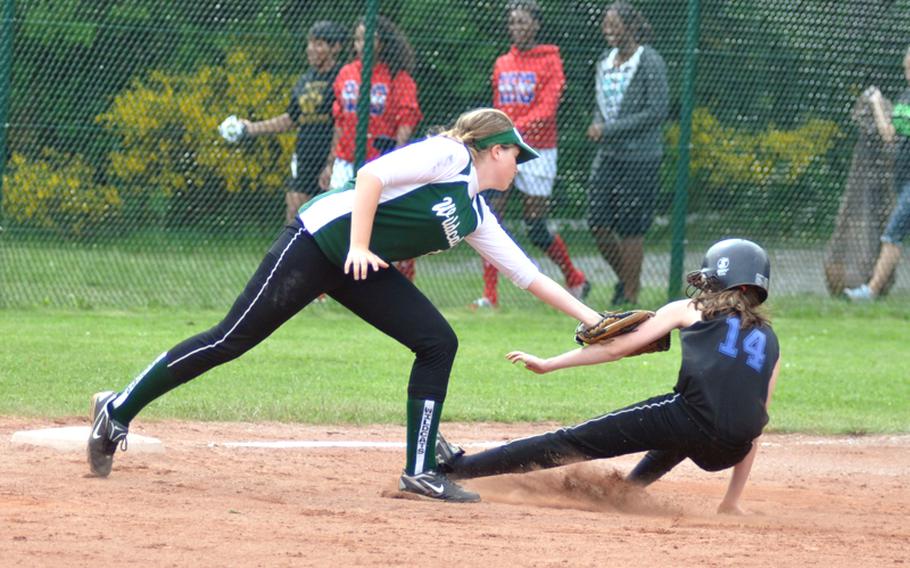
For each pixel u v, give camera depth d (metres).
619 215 34.06
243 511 13.13
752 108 34.84
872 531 13.94
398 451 18.77
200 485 15.05
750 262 14.66
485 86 33.81
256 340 14.46
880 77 35.25
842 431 21.80
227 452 17.89
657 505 15.44
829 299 35.94
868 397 24.94
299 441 19.22
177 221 34.25
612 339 14.77
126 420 14.88
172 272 34.09
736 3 34.41
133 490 14.26
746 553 11.94
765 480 17.97
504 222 34.28
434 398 14.68
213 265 34.38
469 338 30.02
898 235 35.69
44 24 32.78
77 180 33.50
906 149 35.34
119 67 33.44
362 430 20.59
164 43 33.56
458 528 12.68
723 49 34.44
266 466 16.98
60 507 12.83
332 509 13.61
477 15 33.59
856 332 33.22
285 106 33.81
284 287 14.13
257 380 24.06
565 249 34.34
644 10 33.97
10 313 30.98
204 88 33.81
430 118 33.62
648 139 33.94
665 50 34.12
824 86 35.06
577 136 34.34
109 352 25.84
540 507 14.85
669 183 34.44
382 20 32.53
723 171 34.81
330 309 33.59
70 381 22.61
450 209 14.04
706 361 14.30
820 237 35.62
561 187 34.50
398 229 13.96
